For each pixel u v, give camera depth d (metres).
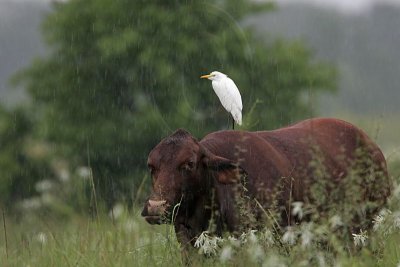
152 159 26.53
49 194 54.84
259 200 27.69
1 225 52.12
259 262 25.16
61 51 93.56
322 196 27.62
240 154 28.08
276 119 89.12
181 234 27.81
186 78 87.50
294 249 25.39
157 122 84.19
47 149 87.38
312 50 99.31
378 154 31.66
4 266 30.36
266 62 91.31
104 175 80.88
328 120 32.03
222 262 25.69
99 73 88.88
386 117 42.19
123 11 91.19
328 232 26.08
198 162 26.73
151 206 25.67
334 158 30.48
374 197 31.00
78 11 93.56
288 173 28.61
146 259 28.72
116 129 85.06
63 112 88.81
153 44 88.06
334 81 94.81
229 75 88.75
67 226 37.88
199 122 84.56
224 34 89.44
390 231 28.22
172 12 91.00
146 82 87.06
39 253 31.47
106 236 30.47
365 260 25.66
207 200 27.27
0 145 90.94
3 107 93.44
